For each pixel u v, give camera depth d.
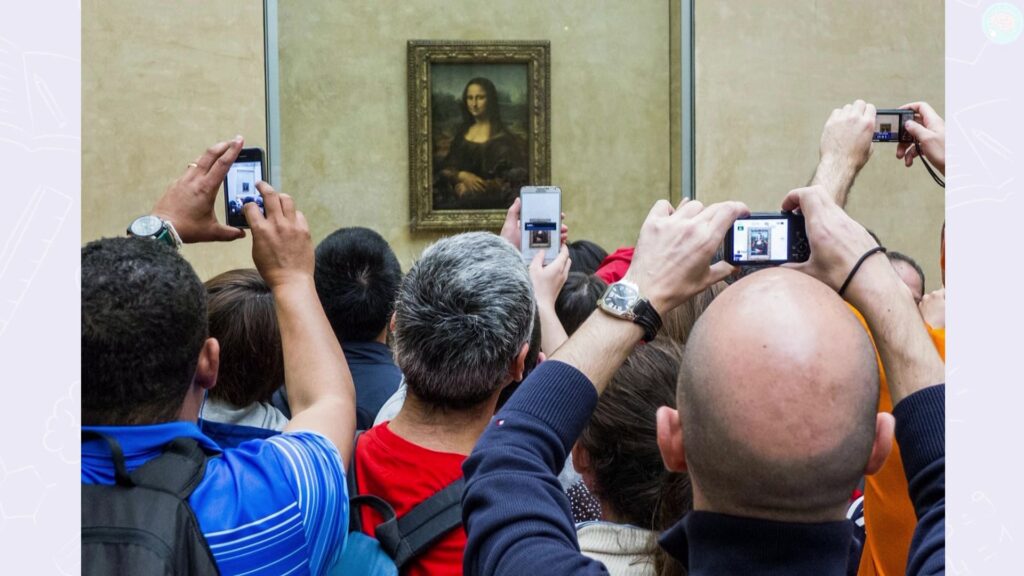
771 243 1.83
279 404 3.41
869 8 10.15
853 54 10.14
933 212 10.48
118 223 8.76
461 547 2.06
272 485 1.76
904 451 1.50
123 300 1.74
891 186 10.42
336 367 2.06
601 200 10.73
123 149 8.77
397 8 10.34
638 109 10.71
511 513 1.45
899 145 2.59
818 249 1.58
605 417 1.97
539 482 1.50
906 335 1.52
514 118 10.55
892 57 10.17
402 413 2.23
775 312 1.31
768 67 10.06
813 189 1.62
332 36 10.27
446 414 2.17
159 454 1.76
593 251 5.56
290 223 2.16
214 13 8.93
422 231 10.45
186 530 1.67
